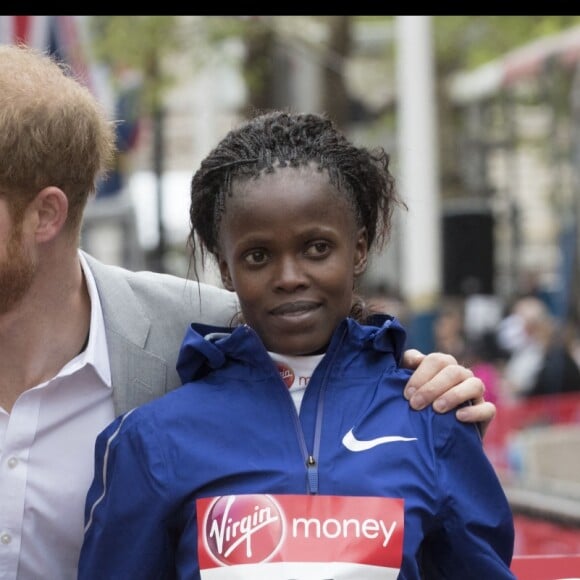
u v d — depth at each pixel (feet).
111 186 158.40
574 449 88.22
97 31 167.84
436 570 29.27
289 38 173.06
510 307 165.37
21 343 31.45
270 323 29.35
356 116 235.61
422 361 30.04
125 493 29.07
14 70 30.55
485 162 188.96
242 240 29.14
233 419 29.09
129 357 32.50
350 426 28.78
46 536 31.50
